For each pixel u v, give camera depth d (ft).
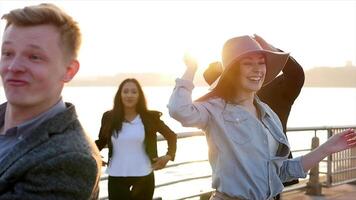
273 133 10.23
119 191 16.37
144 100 16.71
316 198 22.62
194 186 28.09
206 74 14.55
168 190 28.45
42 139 4.65
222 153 9.86
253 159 9.78
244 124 9.87
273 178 9.93
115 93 16.74
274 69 10.71
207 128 10.16
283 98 13.79
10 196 4.47
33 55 4.72
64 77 4.97
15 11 4.72
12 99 4.75
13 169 4.52
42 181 4.49
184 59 10.03
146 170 16.43
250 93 10.30
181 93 9.77
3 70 4.79
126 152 16.42
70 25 4.91
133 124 16.44
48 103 4.91
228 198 9.86
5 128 5.20
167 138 16.88
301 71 13.58
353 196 23.22
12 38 4.74
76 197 4.60
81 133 4.97
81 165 4.62
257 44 10.12
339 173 25.48
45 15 4.75
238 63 10.08
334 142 10.22
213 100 10.18
